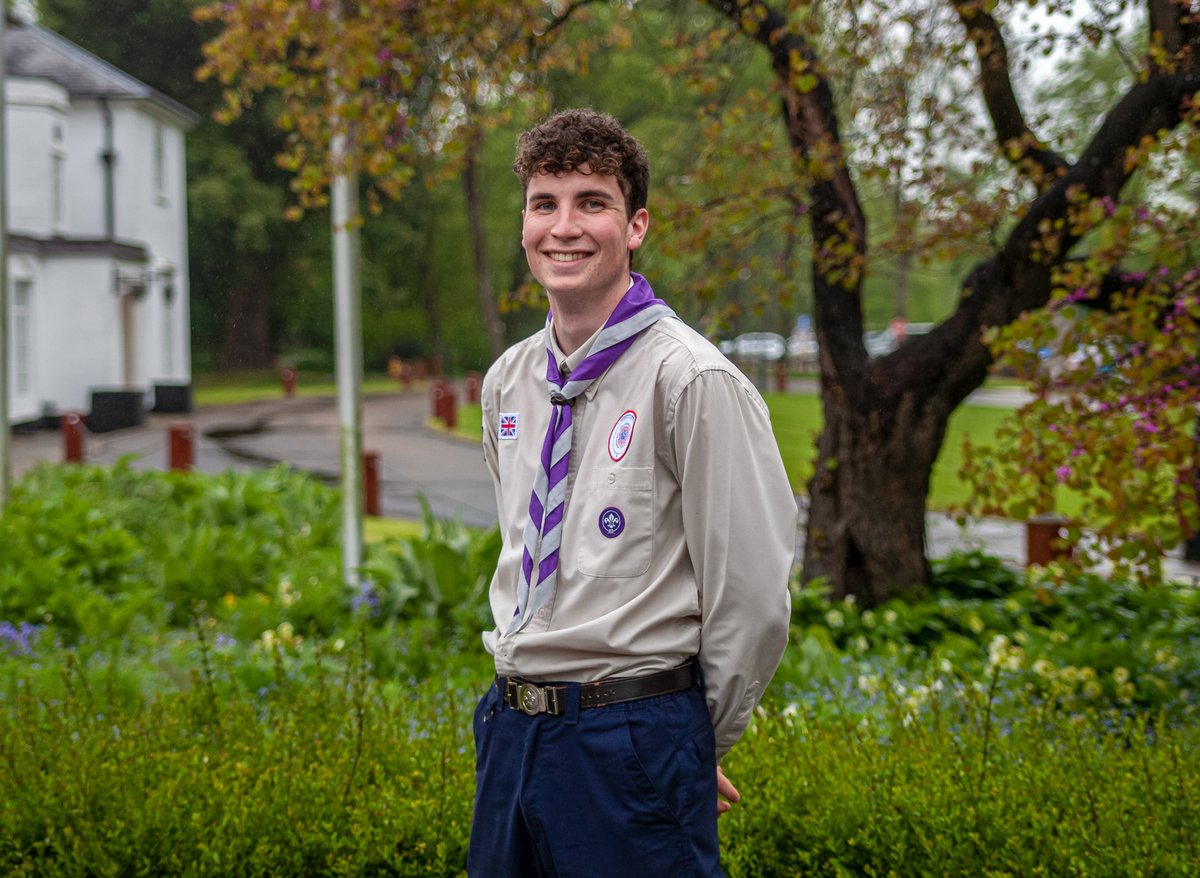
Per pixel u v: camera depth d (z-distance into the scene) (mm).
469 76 7484
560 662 2312
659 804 2260
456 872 3408
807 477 7754
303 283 49531
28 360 25469
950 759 3691
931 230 7535
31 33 29125
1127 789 3492
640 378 2342
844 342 7387
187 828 3430
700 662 2340
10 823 3441
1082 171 6387
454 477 17391
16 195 26422
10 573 7703
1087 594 7410
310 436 23672
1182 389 4828
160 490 11398
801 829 3428
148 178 29766
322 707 4438
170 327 32094
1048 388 5059
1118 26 5965
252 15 7109
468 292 53688
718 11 7703
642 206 2484
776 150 7582
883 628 6684
